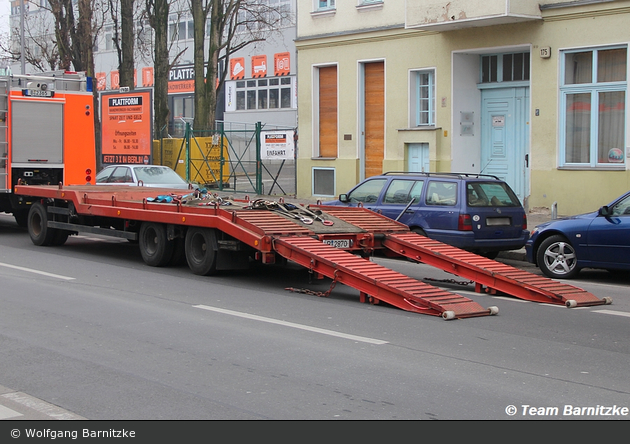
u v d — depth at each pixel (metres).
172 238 12.50
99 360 6.95
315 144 24.38
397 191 14.25
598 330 8.40
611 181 17.72
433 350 7.37
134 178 19.81
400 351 7.31
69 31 32.53
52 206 15.42
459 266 10.85
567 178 18.48
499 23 19.20
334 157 23.81
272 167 32.56
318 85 24.23
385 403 5.71
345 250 11.25
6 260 13.61
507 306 9.84
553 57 18.55
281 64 45.47
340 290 11.03
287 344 7.55
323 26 23.58
